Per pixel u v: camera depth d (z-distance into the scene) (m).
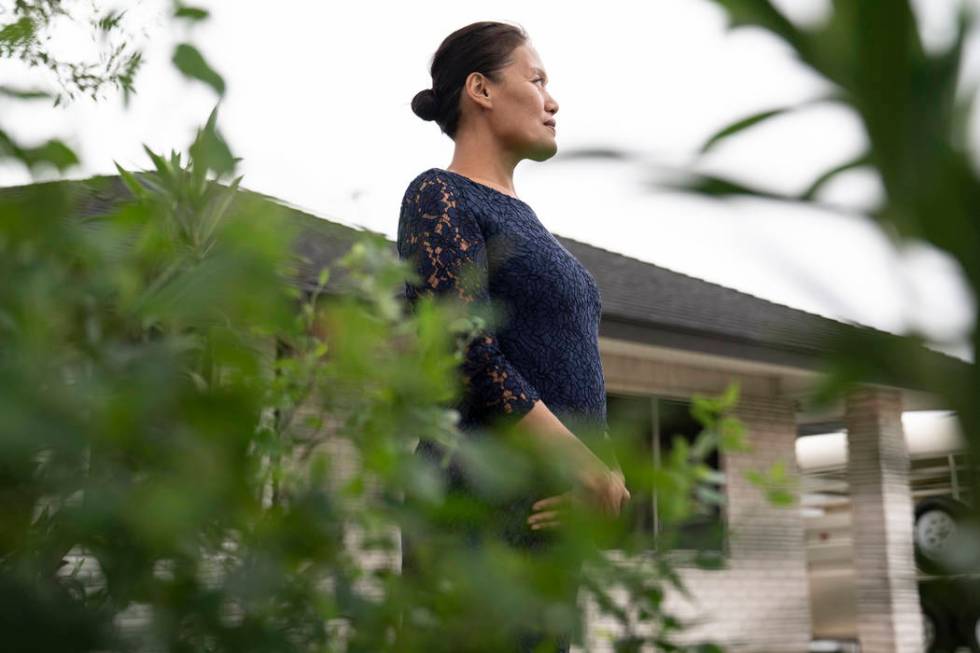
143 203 0.50
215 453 0.33
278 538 0.41
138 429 0.32
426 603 0.43
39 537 0.34
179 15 0.54
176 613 0.37
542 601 0.42
